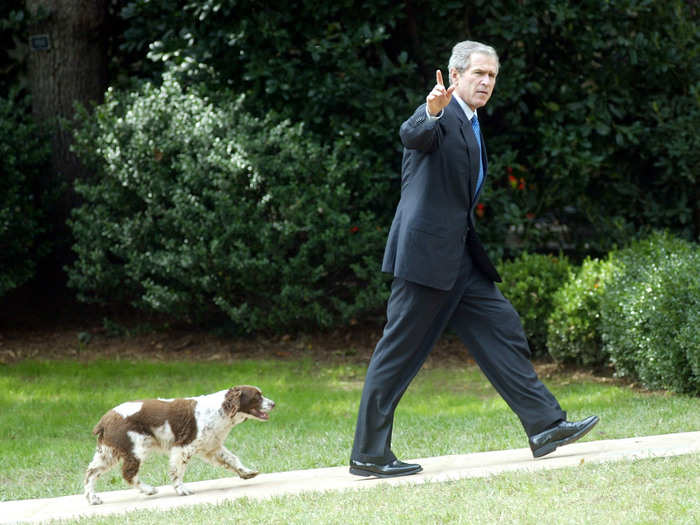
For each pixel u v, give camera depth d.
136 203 31.69
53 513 15.01
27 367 29.09
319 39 31.17
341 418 23.45
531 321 29.38
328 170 30.09
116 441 15.43
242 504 14.45
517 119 31.92
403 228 15.24
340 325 32.00
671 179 33.06
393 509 13.45
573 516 12.45
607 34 31.81
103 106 32.12
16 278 32.59
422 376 28.80
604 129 31.42
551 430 15.49
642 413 22.08
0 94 36.72
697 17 33.97
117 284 32.06
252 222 29.92
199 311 31.98
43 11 34.16
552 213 33.84
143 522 13.63
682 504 12.70
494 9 31.03
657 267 26.03
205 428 15.59
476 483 14.71
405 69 30.83
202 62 32.25
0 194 31.69
